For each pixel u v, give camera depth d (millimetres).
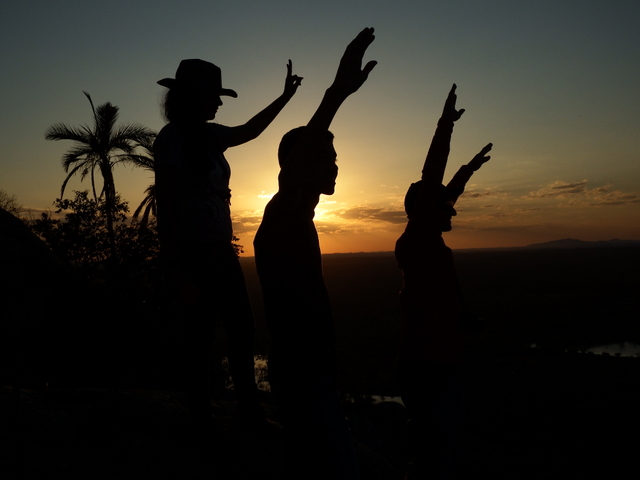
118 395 2590
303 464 1519
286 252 1555
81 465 1936
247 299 2467
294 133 1750
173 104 2318
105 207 15383
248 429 2482
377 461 3271
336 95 1459
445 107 2613
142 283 14430
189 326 2246
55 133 16391
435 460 2164
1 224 1572
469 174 3297
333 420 1531
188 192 2252
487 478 17281
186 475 2025
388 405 8938
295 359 1544
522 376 34344
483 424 24578
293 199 1525
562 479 17781
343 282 137125
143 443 2154
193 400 2232
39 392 2678
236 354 2477
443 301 2332
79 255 14375
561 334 51875
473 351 42812
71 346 1875
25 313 1629
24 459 1900
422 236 2414
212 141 2395
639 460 19453
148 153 17250
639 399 28078
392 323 61625
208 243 2270
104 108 16844
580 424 24422
